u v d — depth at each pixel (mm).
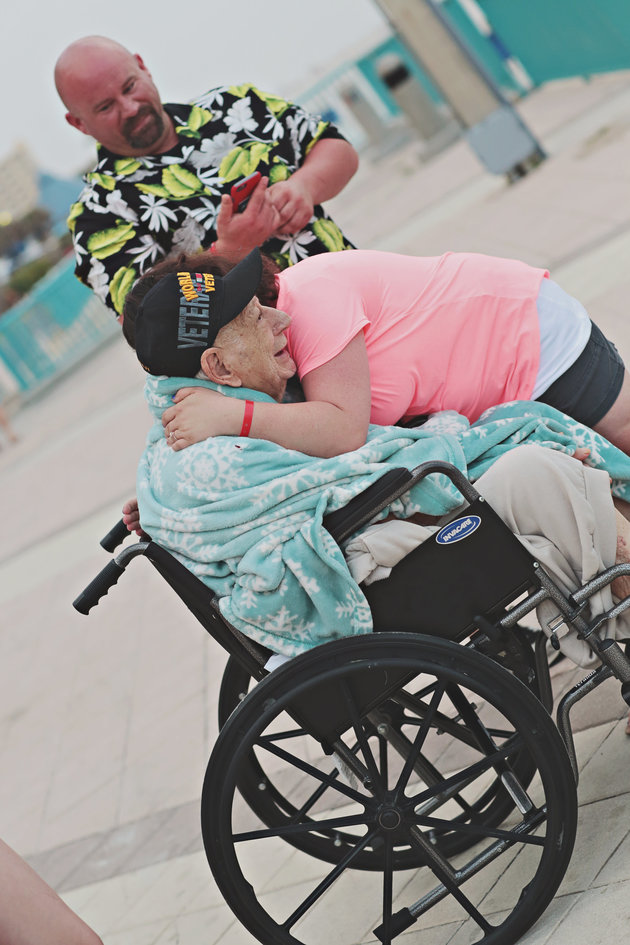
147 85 2988
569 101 14016
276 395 2244
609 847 2254
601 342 2393
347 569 2047
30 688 5348
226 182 3059
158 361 2148
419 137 17078
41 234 35281
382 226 12344
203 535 2113
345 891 2672
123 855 3455
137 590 5961
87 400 14617
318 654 2037
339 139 3195
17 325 21594
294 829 2158
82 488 9031
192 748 3898
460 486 2049
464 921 2336
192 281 2131
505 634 2189
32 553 7918
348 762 2174
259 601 2076
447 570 2100
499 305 2336
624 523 2207
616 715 2703
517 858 2455
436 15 10242
